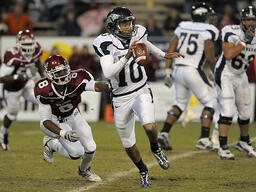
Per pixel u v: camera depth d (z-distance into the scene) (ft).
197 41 92.02
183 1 195.62
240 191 59.06
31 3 182.39
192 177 67.82
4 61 90.84
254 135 116.06
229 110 82.33
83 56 147.64
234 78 82.89
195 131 125.29
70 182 64.90
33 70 93.61
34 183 64.18
